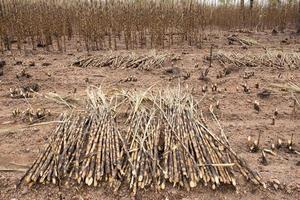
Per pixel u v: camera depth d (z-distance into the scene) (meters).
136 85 6.97
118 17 11.23
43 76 7.33
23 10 10.35
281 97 6.53
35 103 6.01
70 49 9.84
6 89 6.64
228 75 7.77
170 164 4.18
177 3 11.52
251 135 5.18
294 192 4.05
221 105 6.13
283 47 10.88
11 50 9.19
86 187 4.02
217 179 4.00
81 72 7.68
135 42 10.52
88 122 5.01
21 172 4.24
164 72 7.77
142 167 4.13
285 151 4.84
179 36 11.94
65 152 4.35
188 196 3.95
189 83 7.16
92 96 5.78
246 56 8.91
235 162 4.37
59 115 5.49
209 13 14.70
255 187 4.09
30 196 3.94
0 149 4.68
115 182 4.01
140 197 3.92
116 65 8.15
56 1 11.65
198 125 4.95
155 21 10.56
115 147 4.45
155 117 5.10
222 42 11.48
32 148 4.71
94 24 9.88
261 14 15.13
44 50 9.62
